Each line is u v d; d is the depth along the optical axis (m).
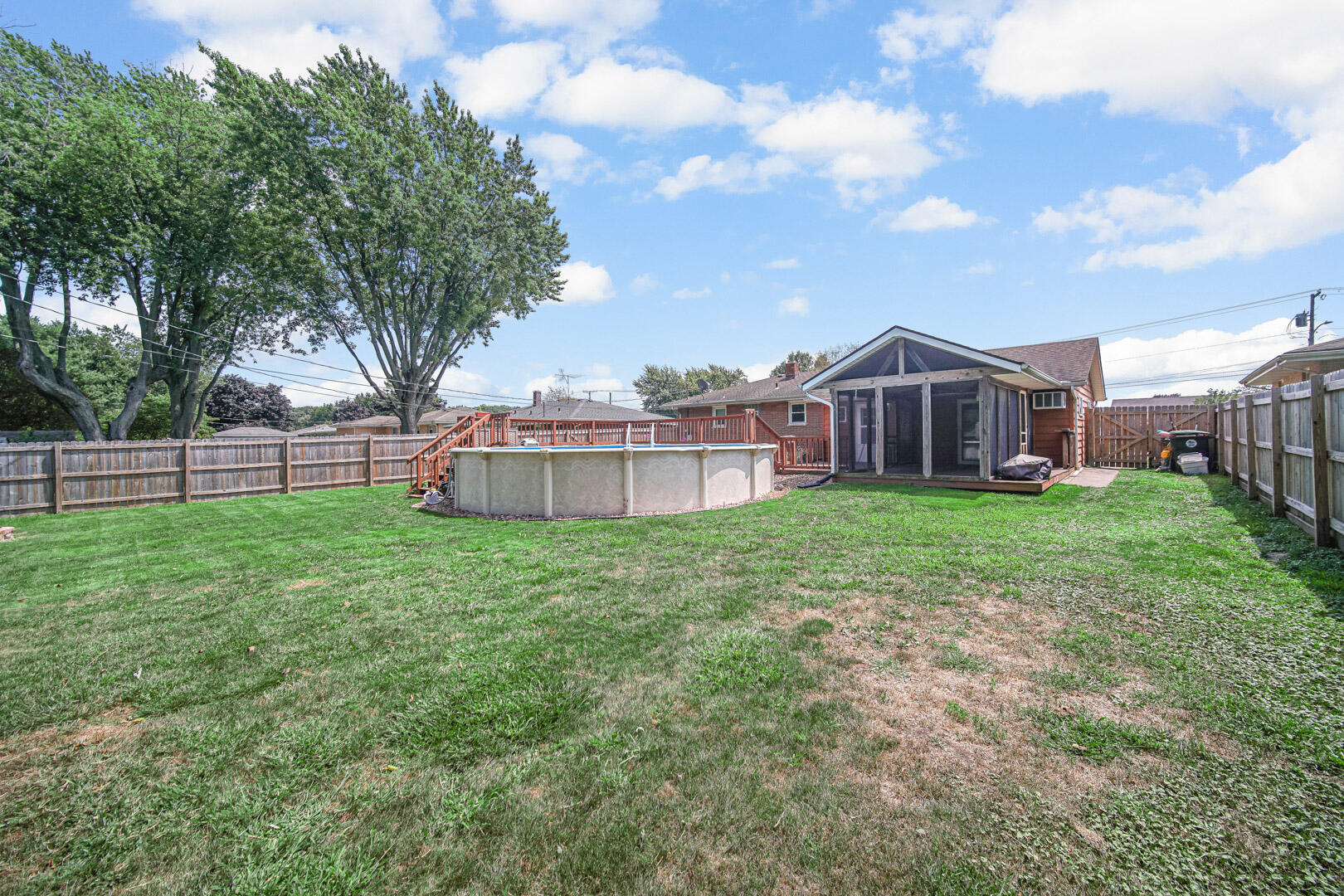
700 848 1.84
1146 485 11.21
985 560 5.45
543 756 2.39
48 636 4.07
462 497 10.55
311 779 2.29
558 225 27.28
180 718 2.83
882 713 2.67
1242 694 2.73
